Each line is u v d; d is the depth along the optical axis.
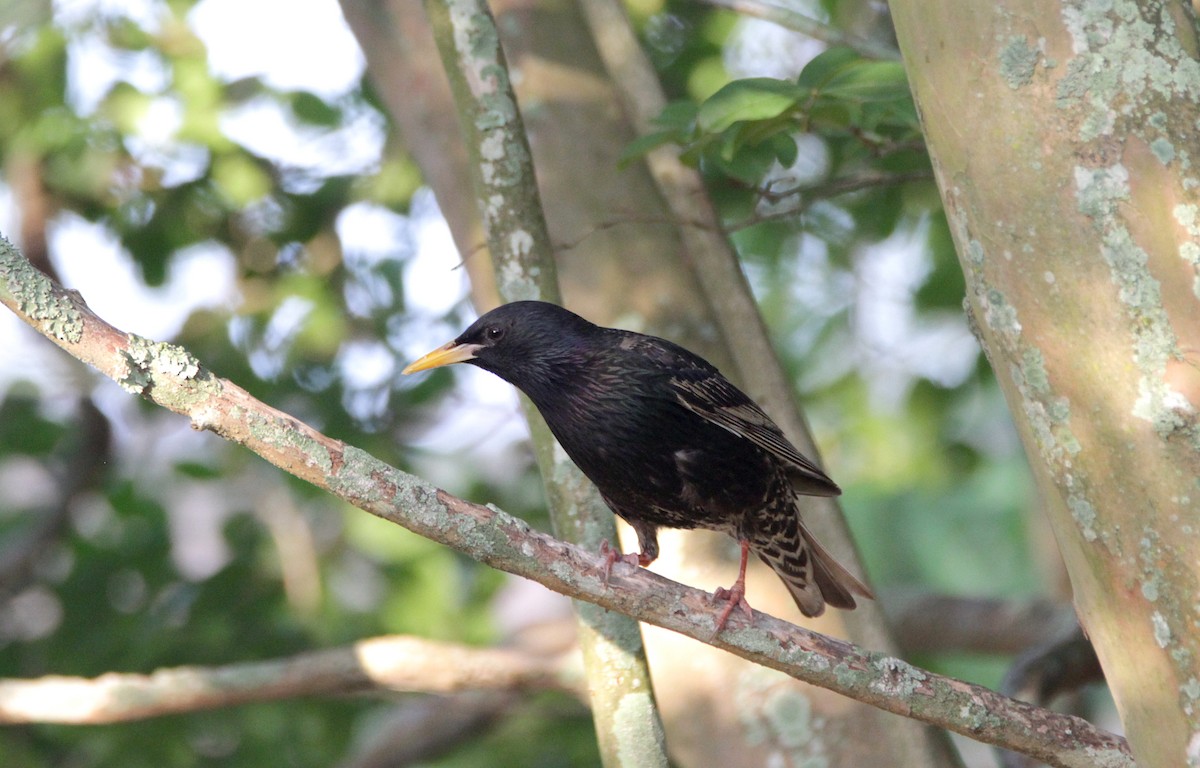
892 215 14.51
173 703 11.06
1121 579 5.40
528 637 16.17
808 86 8.44
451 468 16.55
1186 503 5.24
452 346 8.77
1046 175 5.45
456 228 10.87
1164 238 5.32
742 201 14.05
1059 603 15.35
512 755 15.89
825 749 9.24
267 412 5.99
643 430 8.57
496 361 8.71
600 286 10.20
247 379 15.35
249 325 15.69
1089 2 5.45
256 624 15.48
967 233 5.72
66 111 14.01
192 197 14.77
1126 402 5.34
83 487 16.20
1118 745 6.59
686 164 9.14
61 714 10.93
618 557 6.71
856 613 9.76
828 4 14.92
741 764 9.45
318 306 15.38
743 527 9.04
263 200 15.38
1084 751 6.54
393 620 15.45
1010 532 24.23
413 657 11.38
